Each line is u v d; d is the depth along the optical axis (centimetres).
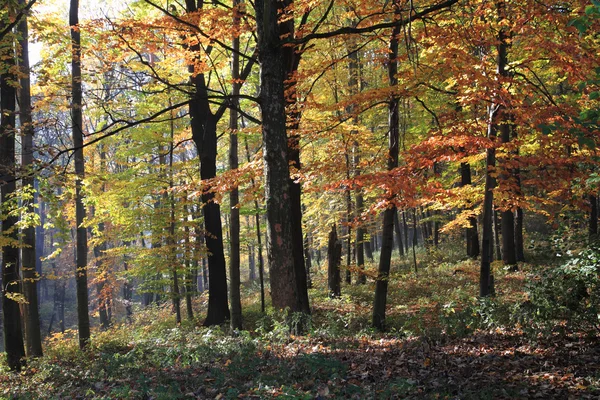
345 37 1185
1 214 1191
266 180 916
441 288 1820
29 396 778
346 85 1947
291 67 1275
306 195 2281
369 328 1177
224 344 983
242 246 2612
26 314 1555
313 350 870
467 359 753
